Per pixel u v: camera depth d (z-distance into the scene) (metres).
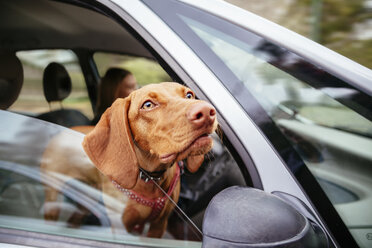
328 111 1.17
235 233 0.79
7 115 1.27
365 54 5.74
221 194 0.87
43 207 1.11
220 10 1.24
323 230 0.97
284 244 0.78
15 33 1.75
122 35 1.97
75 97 1.71
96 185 1.12
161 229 1.07
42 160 1.16
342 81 1.19
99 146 1.16
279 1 6.55
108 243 1.03
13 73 1.45
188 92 1.17
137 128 1.15
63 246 1.02
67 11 1.78
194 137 1.04
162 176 1.17
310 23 6.19
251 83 1.15
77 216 1.09
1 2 1.70
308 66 1.20
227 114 1.09
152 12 1.19
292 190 1.05
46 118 1.29
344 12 6.23
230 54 1.17
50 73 1.56
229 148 1.09
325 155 1.13
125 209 1.08
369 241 1.05
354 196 1.09
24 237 1.05
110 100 1.74
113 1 1.23
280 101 1.16
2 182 1.16
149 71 1.89
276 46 1.21
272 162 1.07
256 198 0.85
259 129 1.10
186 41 1.16
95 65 2.03
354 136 1.15
